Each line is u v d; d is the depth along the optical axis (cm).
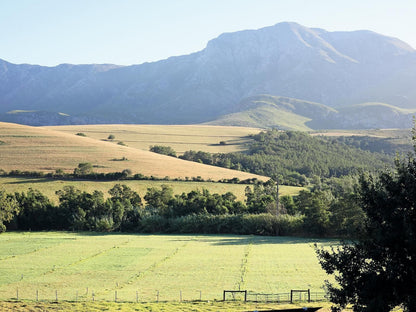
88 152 18900
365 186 2961
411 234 2570
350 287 2789
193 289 5466
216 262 7356
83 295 5144
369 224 2905
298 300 4797
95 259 7675
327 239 10456
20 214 12288
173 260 7569
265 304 4622
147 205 13512
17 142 19425
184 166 18500
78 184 14838
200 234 11750
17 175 15238
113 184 15075
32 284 5784
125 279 6100
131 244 9550
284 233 11319
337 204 10825
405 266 2664
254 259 7638
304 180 19000
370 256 2809
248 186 15225
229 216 12019
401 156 3022
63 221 12431
